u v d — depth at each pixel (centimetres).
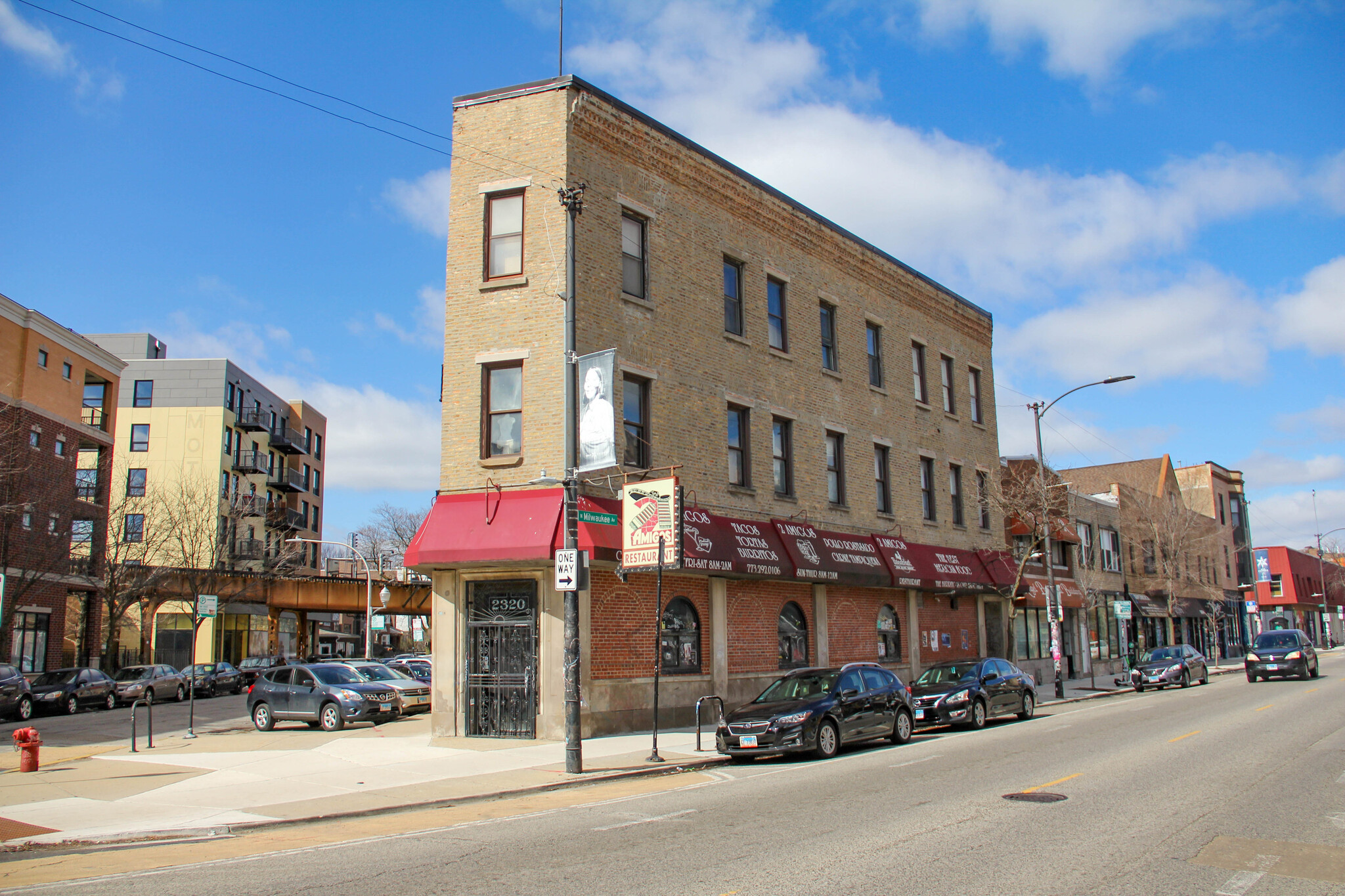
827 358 2728
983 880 743
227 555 5281
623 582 1973
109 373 4403
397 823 1105
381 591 5025
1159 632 5181
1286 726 1864
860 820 1009
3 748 2084
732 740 1605
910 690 2236
